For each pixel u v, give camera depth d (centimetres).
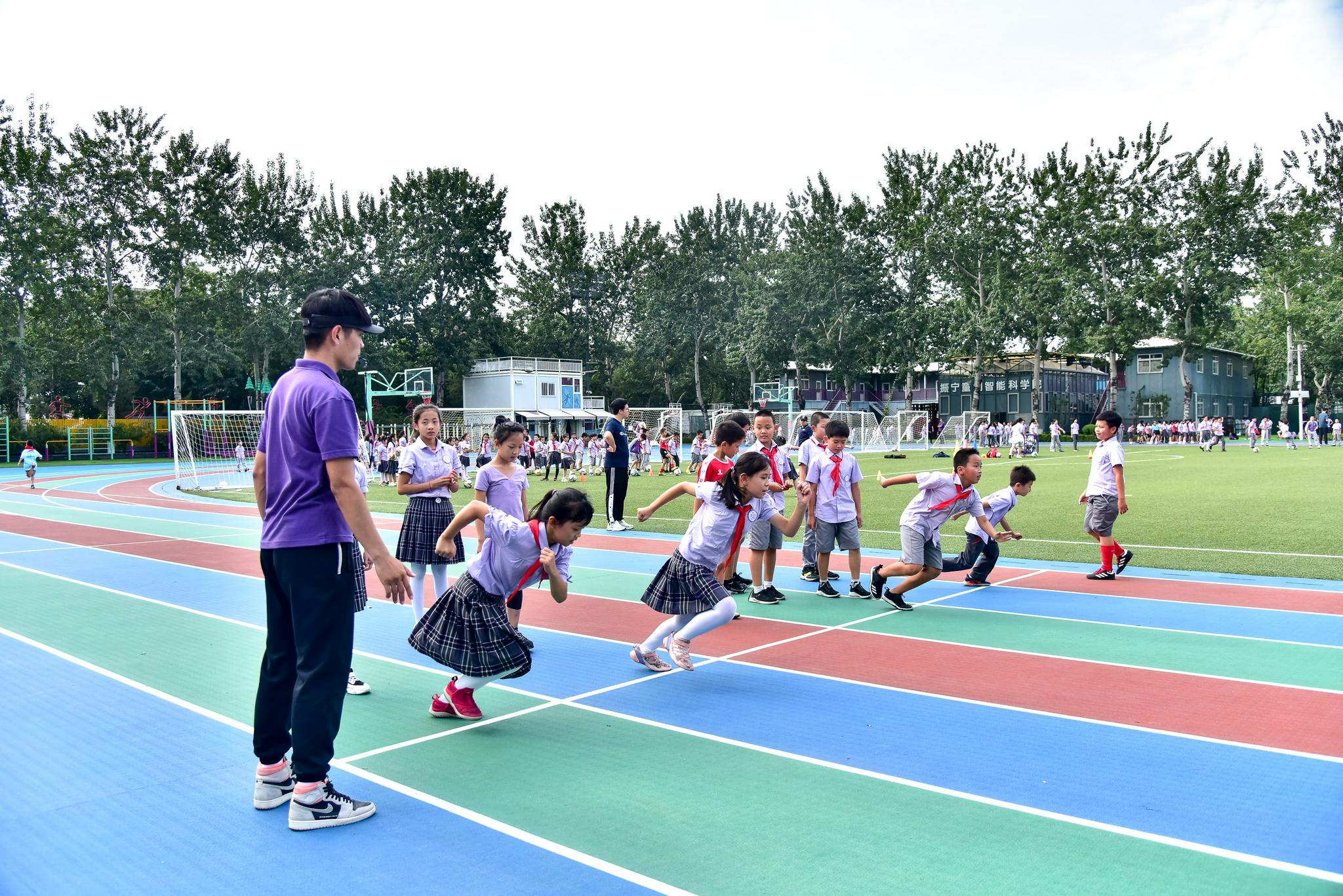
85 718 552
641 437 3475
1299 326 6344
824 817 400
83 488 3131
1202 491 2095
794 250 6612
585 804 416
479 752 486
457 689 538
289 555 387
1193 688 598
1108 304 5791
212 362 5903
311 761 388
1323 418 5481
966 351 6153
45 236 5244
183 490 2966
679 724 531
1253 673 630
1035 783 437
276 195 6094
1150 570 1079
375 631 803
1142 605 876
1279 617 810
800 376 6838
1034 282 5956
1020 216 6069
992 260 6159
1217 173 5775
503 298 8106
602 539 1439
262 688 411
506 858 362
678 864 356
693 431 7775
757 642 738
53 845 379
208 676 650
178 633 794
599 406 7638
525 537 521
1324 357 6438
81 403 6381
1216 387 8056
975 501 877
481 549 539
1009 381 7450
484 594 532
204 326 5959
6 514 2072
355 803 402
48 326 5556
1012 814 402
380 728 527
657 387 8269
